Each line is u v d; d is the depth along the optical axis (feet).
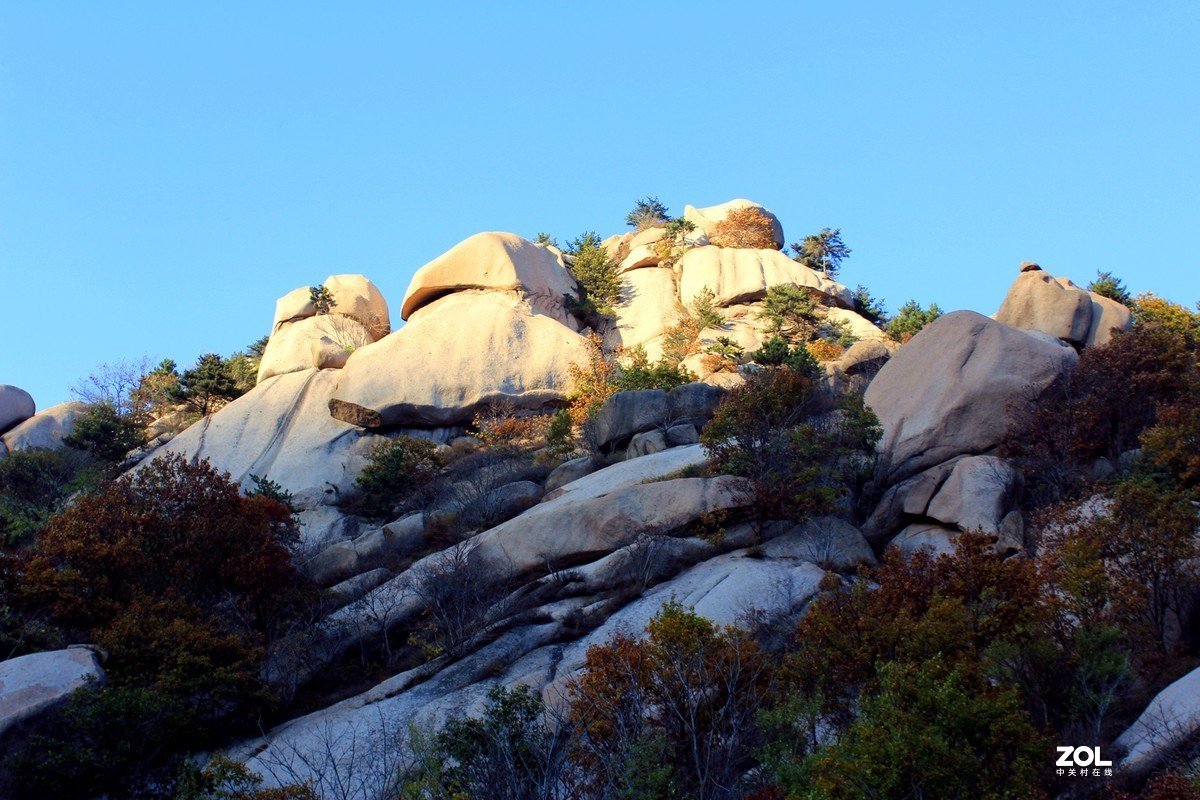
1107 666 62.95
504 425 172.96
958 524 102.99
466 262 210.79
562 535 110.73
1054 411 111.96
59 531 101.81
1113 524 76.89
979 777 51.19
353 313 222.48
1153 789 51.83
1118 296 176.76
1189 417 90.84
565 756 61.87
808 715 62.03
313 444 180.45
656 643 67.26
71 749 74.49
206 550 104.63
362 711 85.61
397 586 108.17
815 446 110.63
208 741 85.46
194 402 208.23
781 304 208.23
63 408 205.26
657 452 137.90
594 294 228.63
